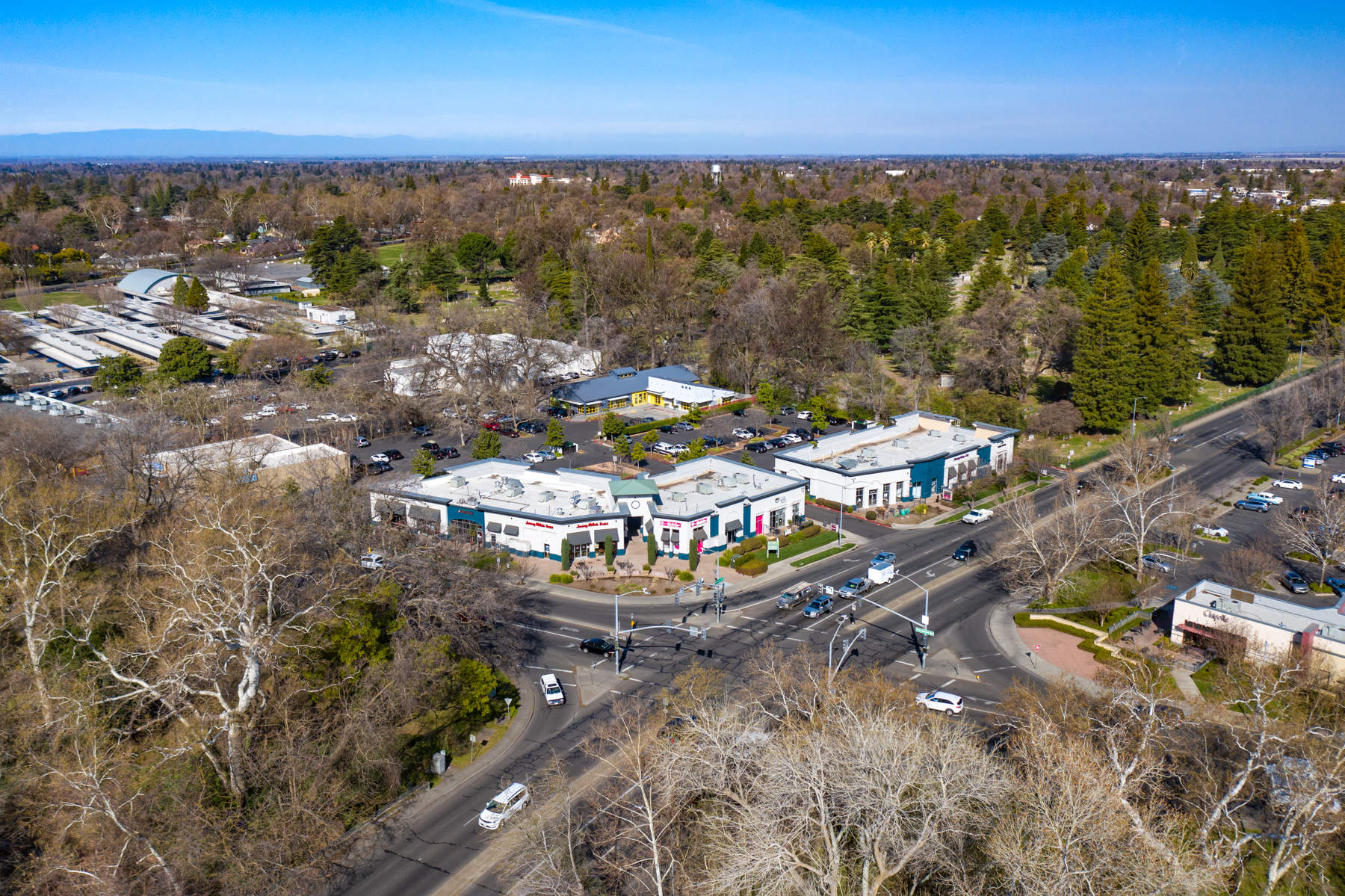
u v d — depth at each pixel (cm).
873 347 15012
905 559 8094
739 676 5900
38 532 5803
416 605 5603
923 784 3556
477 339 12731
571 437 12194
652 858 3966
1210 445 11519
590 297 17488
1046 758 3772
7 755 4559
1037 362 13462
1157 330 12462
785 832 3597
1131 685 4953
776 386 13862
